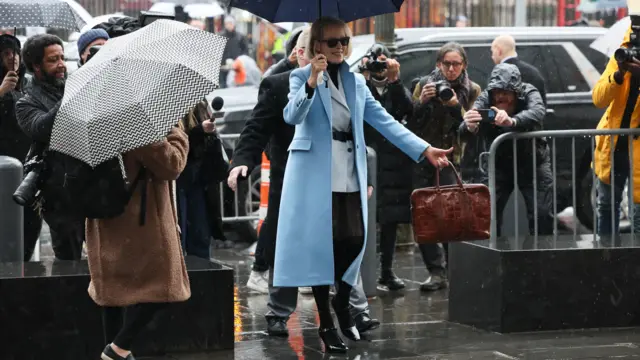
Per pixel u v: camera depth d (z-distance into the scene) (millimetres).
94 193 6852
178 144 6973
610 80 10297
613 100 10508
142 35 6887
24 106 8570
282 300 9125
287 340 8953
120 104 6531
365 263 10984
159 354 8328
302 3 8719
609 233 10617
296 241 8188
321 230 8148
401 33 15867
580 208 14109
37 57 8711
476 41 15930
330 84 8234
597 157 10578
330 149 8195
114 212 6887
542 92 11797
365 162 8344
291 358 8258
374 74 10523
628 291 9352
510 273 9109
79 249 9578
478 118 10516
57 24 10820
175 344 8367
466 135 11188
